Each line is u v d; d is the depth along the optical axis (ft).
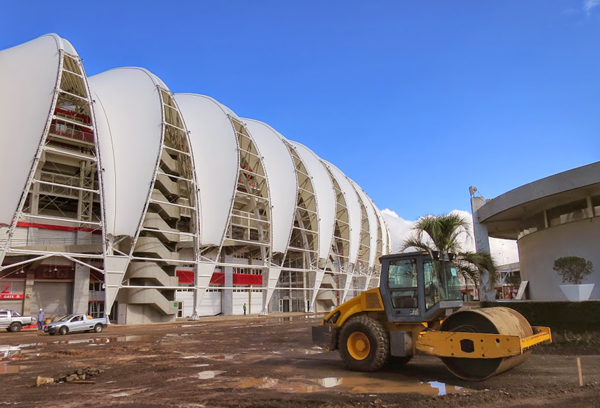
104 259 114.73
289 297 205.77
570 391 25.99
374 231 253.24
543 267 88.69
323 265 199.00
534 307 51.37
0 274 115.75
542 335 32.17
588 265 74.13
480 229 99.35
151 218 135.95
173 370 37.88
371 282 258.57
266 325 103.86
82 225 134.51
